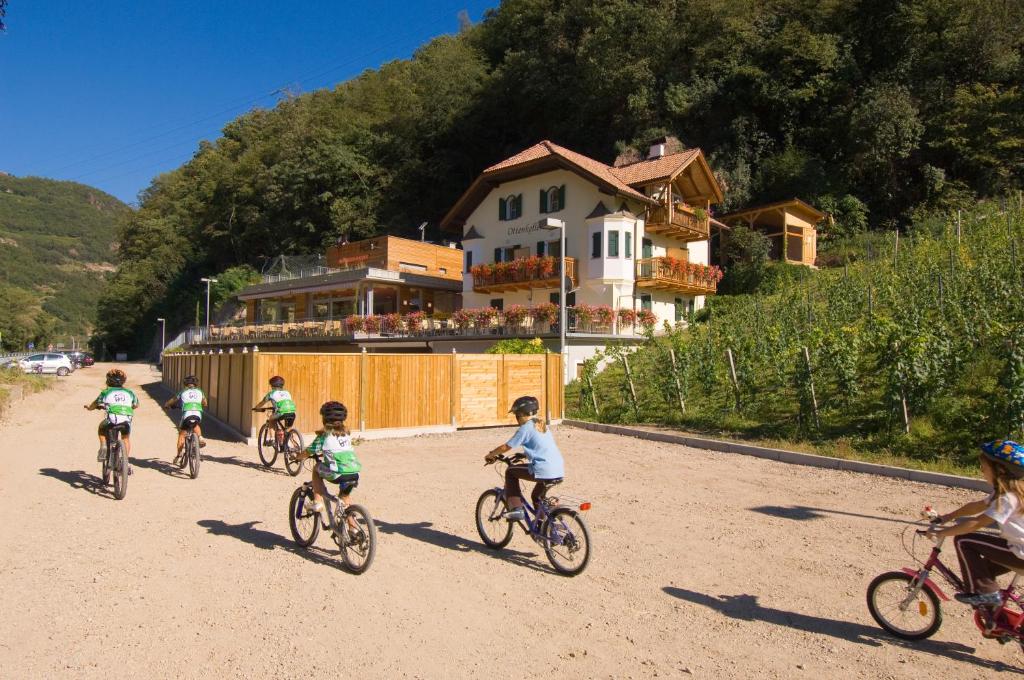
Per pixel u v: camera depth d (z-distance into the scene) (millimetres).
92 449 13367
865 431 12305
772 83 47781
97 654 4301
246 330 49188
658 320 30547
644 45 49094
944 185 43250
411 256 43906
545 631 4801
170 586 5594
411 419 16422
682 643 4625
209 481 10250
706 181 34531
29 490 9305
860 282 21062
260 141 84875
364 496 9352
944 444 10852
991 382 11781
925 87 46344
